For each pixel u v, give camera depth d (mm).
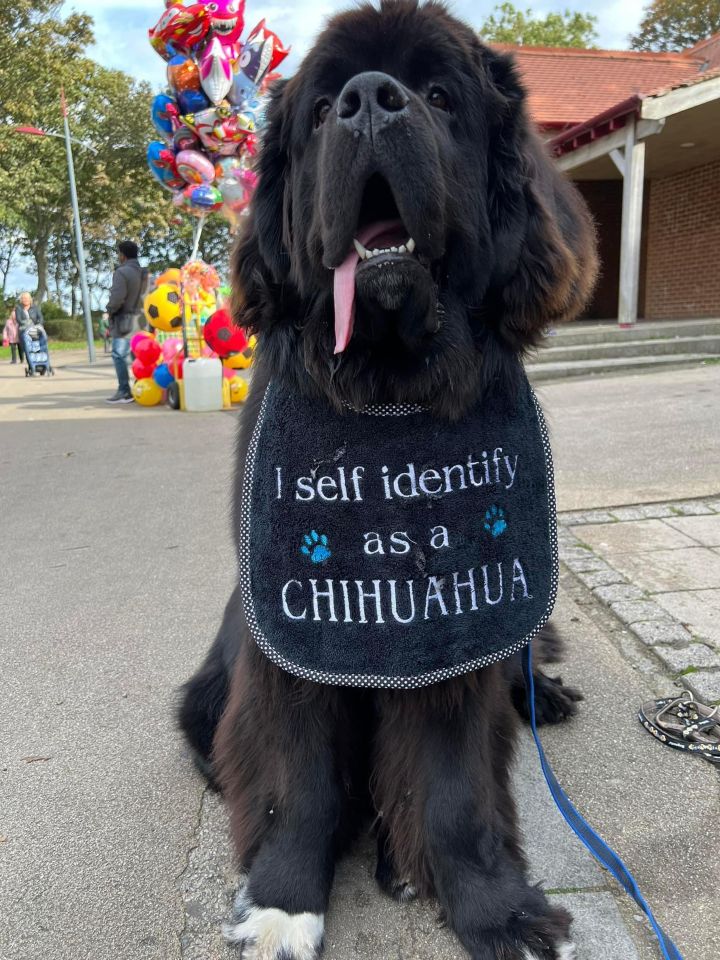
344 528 1273
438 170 1103
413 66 1171
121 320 8102
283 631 1289
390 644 1265
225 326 6820
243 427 1489
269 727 1350
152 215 24766
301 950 1201
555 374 7434
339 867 1429
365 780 1509
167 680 2150
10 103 20656
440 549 1275
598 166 10102
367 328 1203
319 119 1210
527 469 1341
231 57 6117
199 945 1251
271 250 1340
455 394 1252
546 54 13078
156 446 5547
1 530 3676
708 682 1954
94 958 1230
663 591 2502
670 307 11219
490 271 1267
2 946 1260
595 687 1987
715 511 3256
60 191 23109
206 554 3209
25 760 1792
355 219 1113
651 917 1198
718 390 5898
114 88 23750
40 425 6785
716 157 9836
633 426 4828
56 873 1429
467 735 1301
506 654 1313
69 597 2787
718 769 1650
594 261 1428
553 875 1365
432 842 1280
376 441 1270
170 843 1506
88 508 4008
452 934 1253
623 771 1653
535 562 1352
